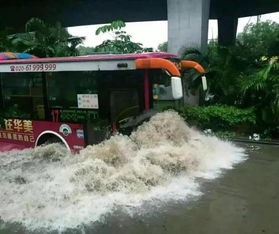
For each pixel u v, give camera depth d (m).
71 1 25.20
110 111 7.28
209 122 10.83
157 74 7.04
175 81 6.38
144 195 5.79
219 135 10.34
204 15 14.59
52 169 6.99
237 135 10.37
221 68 11.64
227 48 12.09
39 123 8.14
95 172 6.19
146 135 6.96
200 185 6.31
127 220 4.95
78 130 7.60
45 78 7.93
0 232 4.66
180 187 6.19
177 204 5.48
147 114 6.93
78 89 7.58
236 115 10.34
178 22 14.77
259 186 6.26
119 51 17.28
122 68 6.90
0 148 8.93
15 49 15.96
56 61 7.68
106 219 4.98
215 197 5.75
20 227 4.79
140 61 6.68
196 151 7.35
